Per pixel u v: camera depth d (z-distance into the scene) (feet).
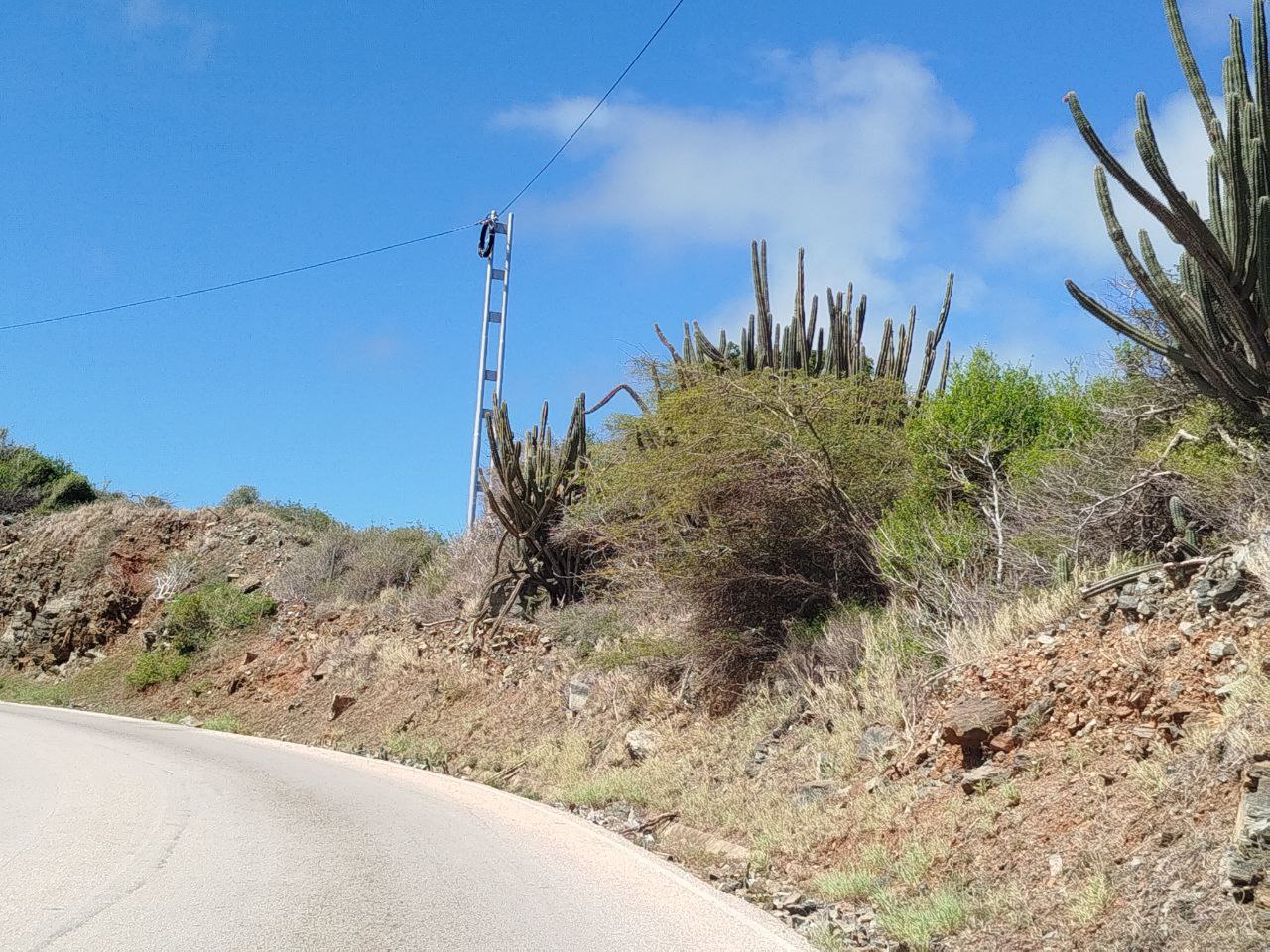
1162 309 32.58
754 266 56.13
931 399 50.29
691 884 28.27
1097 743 26.76
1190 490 33.81
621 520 63.98
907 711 35.63
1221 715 23.86
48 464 150.92
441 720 67.26
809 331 56.08
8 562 128.67
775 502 48.85
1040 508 39.60
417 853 30.91
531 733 59.88
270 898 24.25
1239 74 31.19
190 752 57.52
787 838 33.63
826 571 49.88
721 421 48.78
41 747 55.98
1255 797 18.85
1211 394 33.55
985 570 40.63
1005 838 25.80
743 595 50.37
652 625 61.11
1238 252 31.04
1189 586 29.14
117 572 116.16
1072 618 31.94
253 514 120.98
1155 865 20.68
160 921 21.79
